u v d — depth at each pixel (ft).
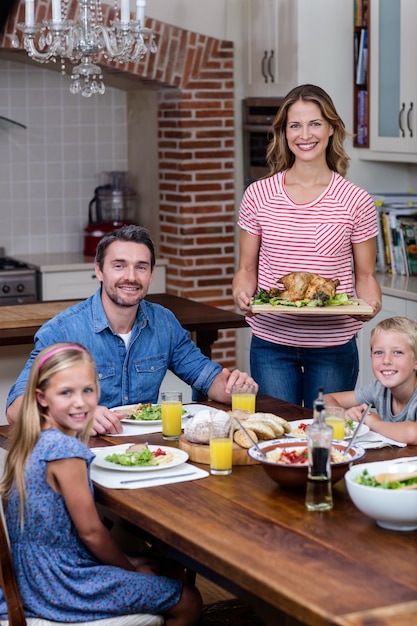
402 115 18.71
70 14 20.29
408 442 9.77
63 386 8.58
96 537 8.40
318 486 8.02
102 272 11.03
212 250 22.35
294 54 19.89
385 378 10.58
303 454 8.77
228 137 22.16
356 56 19.83
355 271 13.01
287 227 12.57
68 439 8.38
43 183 24.07
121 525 10.32
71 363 8.61
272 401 11.70
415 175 20.61
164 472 8.99
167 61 21.42
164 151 22.53
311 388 12.78
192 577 11.64
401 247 19.38
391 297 18.01
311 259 12.53
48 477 8.32
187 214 22.03
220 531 7.54
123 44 15.35
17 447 8.52
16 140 23.72
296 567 6.84
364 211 12.55
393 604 6.25
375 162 20.52
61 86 23.89
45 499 8.32
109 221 23.97
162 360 11.56
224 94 21.97
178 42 21.44
